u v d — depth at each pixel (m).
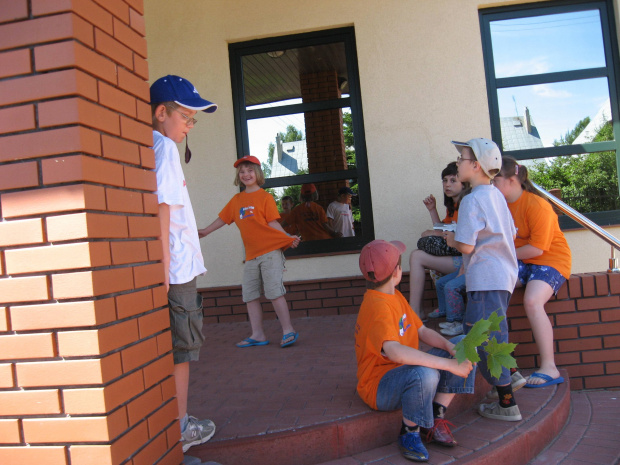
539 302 3.42
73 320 1.72
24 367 1.75
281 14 5.61
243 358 4.03
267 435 2.52
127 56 2.06
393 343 2.47
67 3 1.72
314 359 3.84
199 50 5.71
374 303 2.62
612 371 3.64
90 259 1.71
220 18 5.68
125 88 2.03
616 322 3.63
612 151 5.50
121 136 1.97
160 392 2.08
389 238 5.52
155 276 2.12
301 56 5.73
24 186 1.76
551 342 3.42
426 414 2.45
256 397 3.08
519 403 3.10
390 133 5.51
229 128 5.68
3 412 1.77
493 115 5.52
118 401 1.79
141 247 2.04
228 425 2.67
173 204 2.28
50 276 1.74
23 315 1.75
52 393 1.74
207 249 5.68
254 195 4.32
